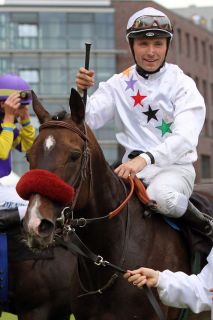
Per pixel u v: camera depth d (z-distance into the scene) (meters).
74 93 4.20
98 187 4.38
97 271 4.44
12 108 5.42
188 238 4.85
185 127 4.73
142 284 4.00
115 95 5.11
